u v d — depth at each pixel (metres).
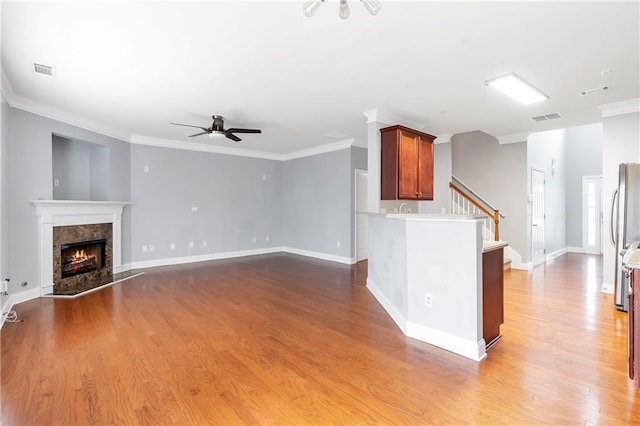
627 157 4.11
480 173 6.68
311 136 6.11
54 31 2.44
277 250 8.16
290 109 4.39
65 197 5.33
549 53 2.79
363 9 2.17
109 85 3.51
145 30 2.43
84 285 4.73
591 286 4.80
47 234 4.32
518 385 2.14
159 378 2.23
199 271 5.82
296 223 7.91
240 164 7.46
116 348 2.69
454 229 2.63
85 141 5.02
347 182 6.65
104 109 4.36
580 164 8.35
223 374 2.29
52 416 1.82
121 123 5.09
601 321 3.32
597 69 3.11
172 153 6.42
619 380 2.20
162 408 1.90
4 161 3.59
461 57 2.87
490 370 2.34
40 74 3.22
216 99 3.98
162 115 4.64
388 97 3.91
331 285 4.86
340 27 2.40
